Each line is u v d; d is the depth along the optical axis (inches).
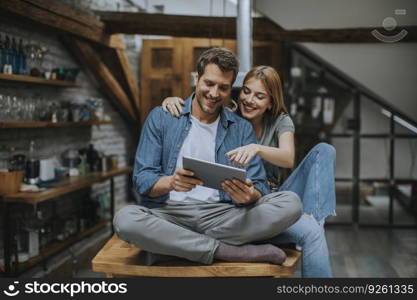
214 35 158.7
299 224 74.4
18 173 113.0
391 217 176.6
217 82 70.5
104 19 155.3
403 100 157.9
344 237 161.2
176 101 80.2
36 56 127.6
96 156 158.4
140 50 206.4
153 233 65.6
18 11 107.6
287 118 86.6
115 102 189.2
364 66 156.1
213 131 77.3
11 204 116.7
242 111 86.7
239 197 65.8
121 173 162.9
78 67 163.5
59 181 132.9
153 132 77.1
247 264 66.8
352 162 193.8
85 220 153.6
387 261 130.0
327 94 187.6
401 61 153.8
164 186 69.3
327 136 185.2
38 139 136.3
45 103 138.0
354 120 183.5
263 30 153.7
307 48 158.4
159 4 190.1
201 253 66.1
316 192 78.1
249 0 117.8
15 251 111.7
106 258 70.6
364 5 146.2
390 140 181.9
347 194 189.8
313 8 149.6
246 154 70.5
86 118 149.4
